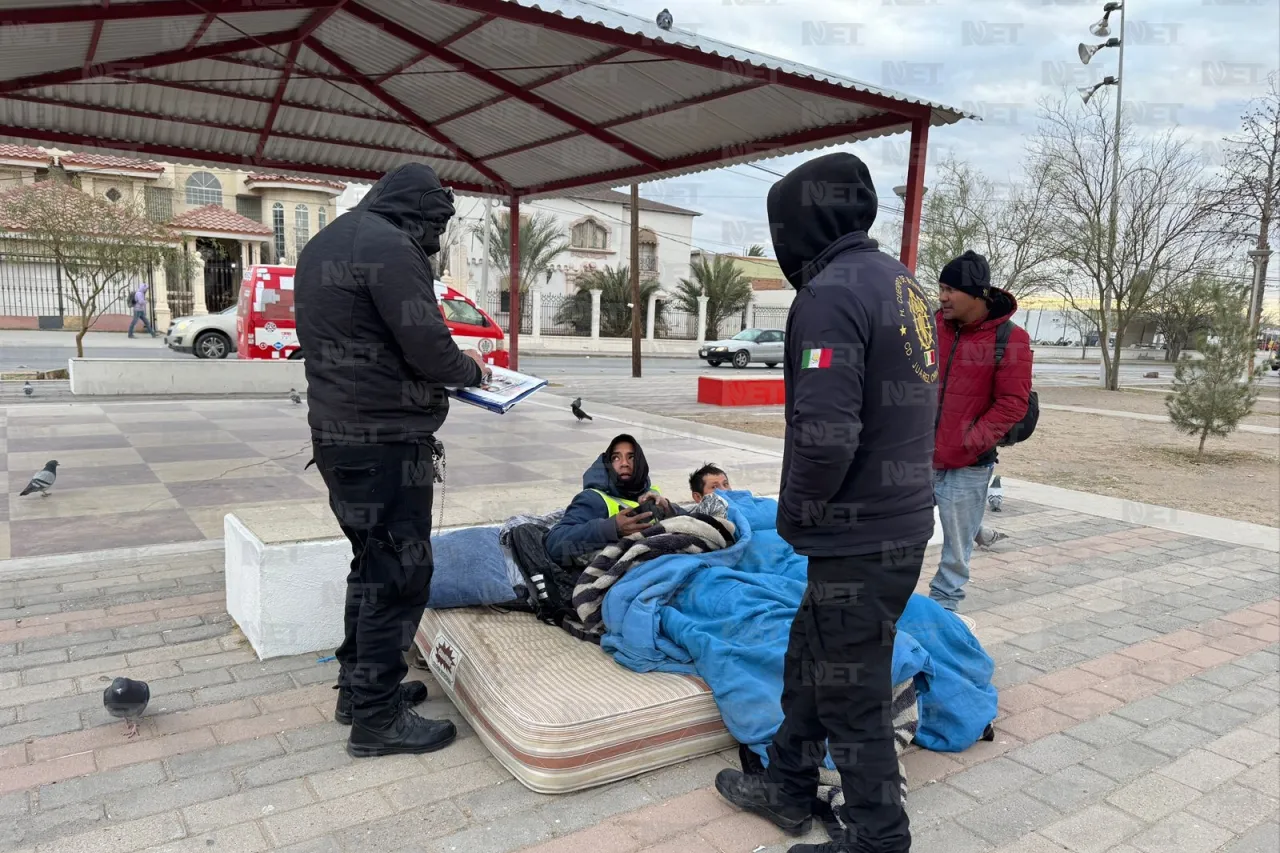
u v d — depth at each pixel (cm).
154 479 662
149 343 2306
